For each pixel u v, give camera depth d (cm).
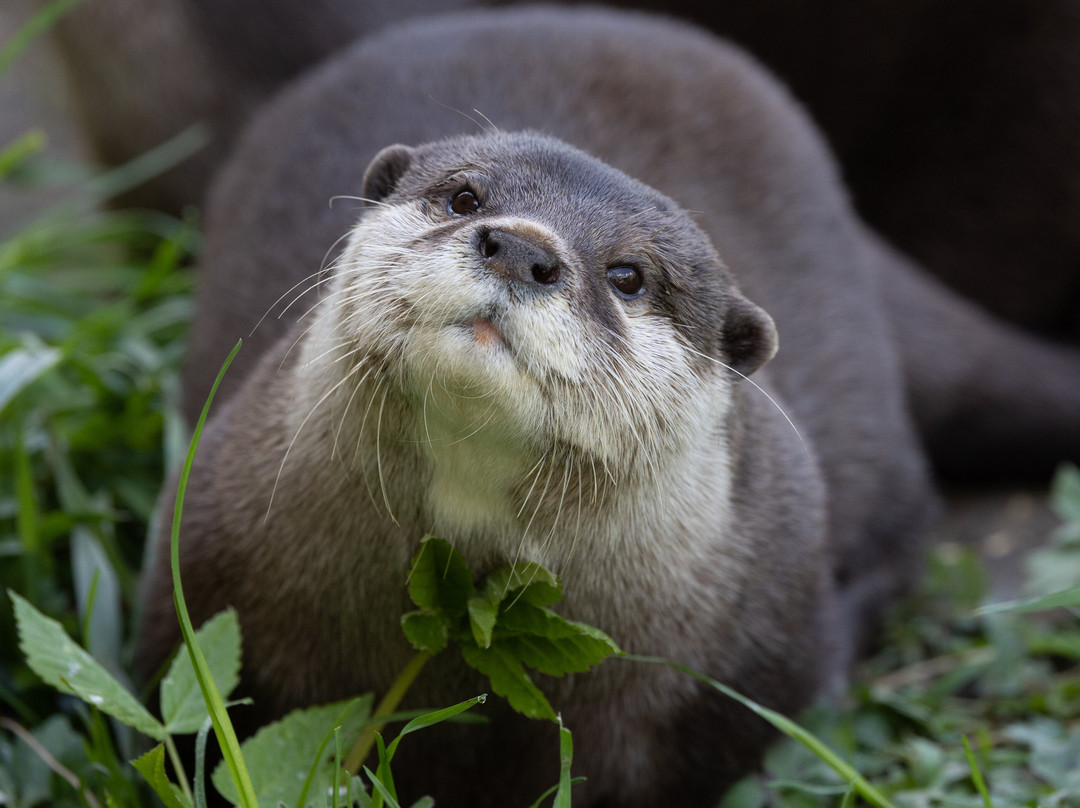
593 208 851
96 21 1661
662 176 1220
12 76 2038
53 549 1168
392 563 865
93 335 1342
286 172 1237
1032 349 1652
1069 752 1027
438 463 809
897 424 1362
